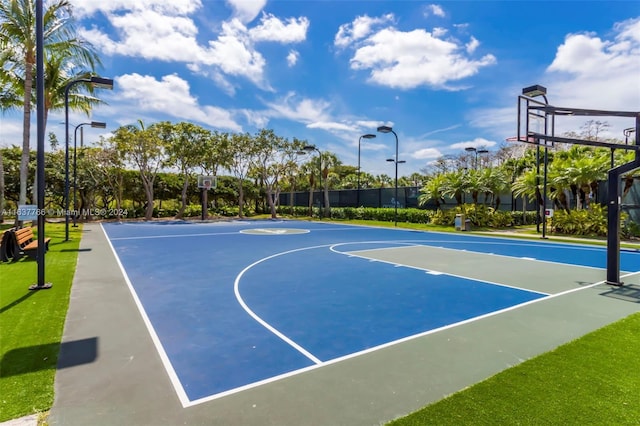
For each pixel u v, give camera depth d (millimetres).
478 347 4602
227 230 22656
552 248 14938
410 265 10609
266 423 2953
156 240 16656
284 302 6645
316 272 9461
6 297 6699
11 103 19281
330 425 2924
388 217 31984
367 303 6609
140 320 5578
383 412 3107
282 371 3922
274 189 46438
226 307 6309
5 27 14805
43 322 5367
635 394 3338
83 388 3508
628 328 5191
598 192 21516
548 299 6941
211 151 34562
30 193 30422
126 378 3727
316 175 47531
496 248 14844
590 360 4094
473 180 26391
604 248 15031
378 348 4570
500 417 2973
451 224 26375
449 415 3018
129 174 35719
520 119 10148
